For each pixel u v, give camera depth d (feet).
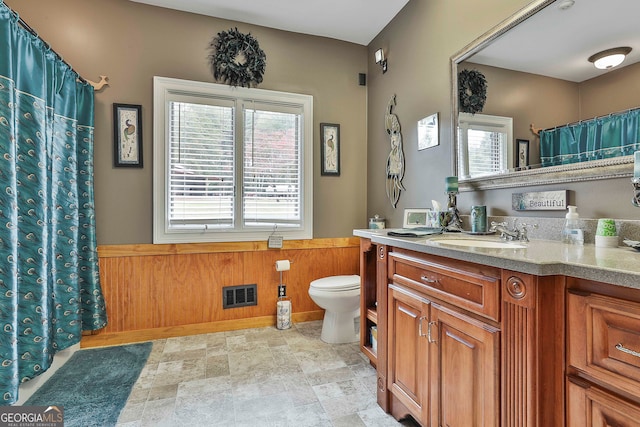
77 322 6.97
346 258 9.87
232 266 8.72
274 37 9.04
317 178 9.55
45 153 5.60
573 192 4.33
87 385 5.90
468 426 3.55
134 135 7.87
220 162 8.61
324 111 9.60
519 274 2.94
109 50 7.69
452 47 6.39
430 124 7.07
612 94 3.82
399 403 4.89
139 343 7.80
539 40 4.63
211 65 8.48
